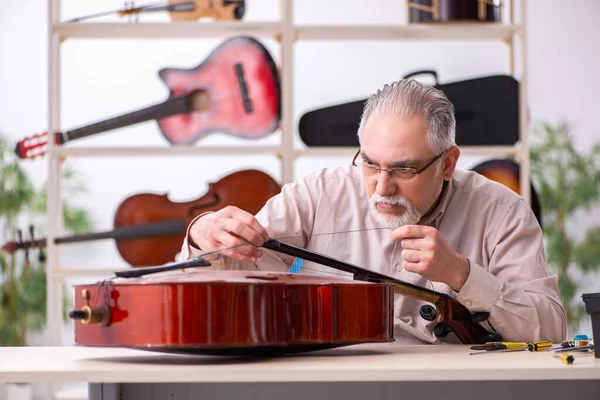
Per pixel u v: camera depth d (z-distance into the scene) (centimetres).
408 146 209
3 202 509
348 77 501
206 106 380
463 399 177
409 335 227
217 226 197
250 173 377
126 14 377
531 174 552
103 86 490
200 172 494
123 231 374
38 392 436
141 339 154
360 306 169
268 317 156
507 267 225
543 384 176
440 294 198
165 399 175
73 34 374
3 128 519
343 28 371
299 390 177
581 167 554
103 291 157
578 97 557
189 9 375
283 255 241
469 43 501
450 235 233
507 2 411
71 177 493
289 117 372
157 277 161
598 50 558
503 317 199
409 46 500
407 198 213
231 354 165
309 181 248
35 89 522
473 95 374
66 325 483
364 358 161
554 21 556
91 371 140
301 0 505
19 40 523
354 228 239
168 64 492
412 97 212
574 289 546
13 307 499
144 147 371
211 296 152
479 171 378
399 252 233
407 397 177
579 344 182
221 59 379
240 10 376
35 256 502
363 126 217
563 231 550
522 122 375
